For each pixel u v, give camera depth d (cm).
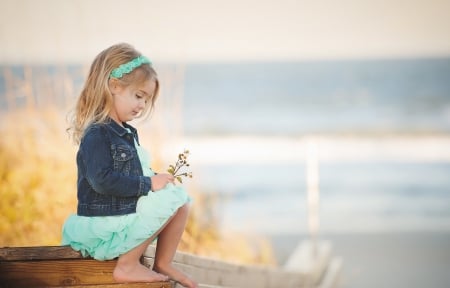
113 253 429
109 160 437
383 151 2667
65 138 852
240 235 987
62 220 776
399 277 1106
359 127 3322
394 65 4853
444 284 1060
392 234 1461
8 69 970
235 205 1789
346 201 1886
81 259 441
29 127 866
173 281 445
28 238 756
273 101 4069
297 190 2003
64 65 984
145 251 474
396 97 4138
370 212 1733
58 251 439
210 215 945
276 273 801
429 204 1822
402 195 1958
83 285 433
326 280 1064
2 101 1227
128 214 432
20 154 829
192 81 4566
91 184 434
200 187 973
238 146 2764
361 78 4653
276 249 1277
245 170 2258
